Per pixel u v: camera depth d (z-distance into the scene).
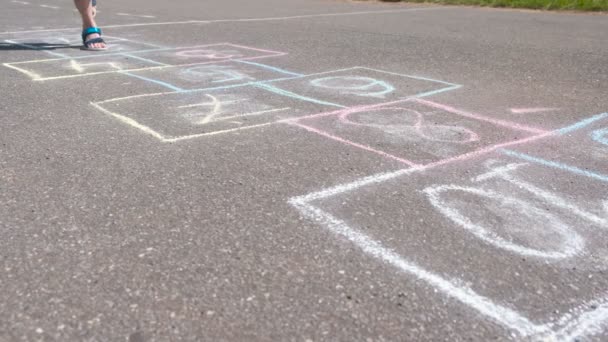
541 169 3.54
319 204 3.04
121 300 2.22
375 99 5.16
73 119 4.48
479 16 12.30
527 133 4.21
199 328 2.07
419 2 15.77
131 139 4.02
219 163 3.59
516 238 2.72
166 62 6.85
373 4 15.48
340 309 2.19
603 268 2.49
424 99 5.17
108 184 3.26
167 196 3.12
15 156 3.69
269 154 3.75
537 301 2.26
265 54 7.44
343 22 11.16
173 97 5.16
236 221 2.84
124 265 2.46
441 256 2.56
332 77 6.06
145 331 2.05
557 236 2.74
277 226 2.80
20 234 2.70
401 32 9.70
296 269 2.45
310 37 9.02
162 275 2.39
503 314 2.18
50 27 10.32
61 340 2.00
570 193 3.21
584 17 11.94
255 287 2.31
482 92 5.44
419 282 2.37
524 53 7.57
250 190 3.20
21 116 4.57
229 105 4.91
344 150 3.83
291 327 2.08
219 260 2.50
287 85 5.67
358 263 2.50
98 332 2.04
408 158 3.70
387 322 2.12
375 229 2.79
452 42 8.55
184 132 4.18
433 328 2.09
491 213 2.96
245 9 13.78
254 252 2.57
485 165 3.59
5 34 9.34
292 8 14.20
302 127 4.31
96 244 2.62
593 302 2.25
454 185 3.29
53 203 3.03
